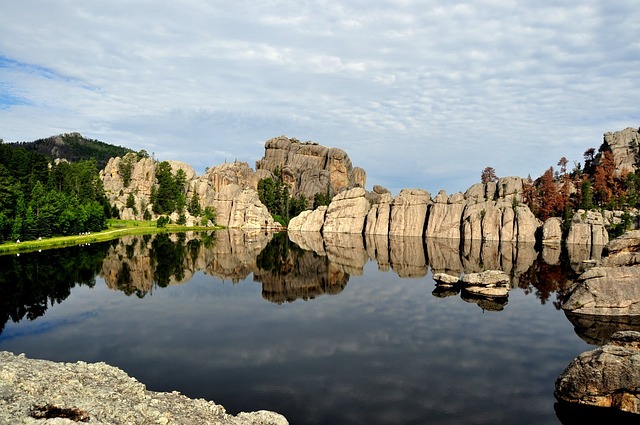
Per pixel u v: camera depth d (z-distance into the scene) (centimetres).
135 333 4284
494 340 4166
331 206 19762
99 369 2664
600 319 4938
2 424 1695
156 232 16662
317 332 4406
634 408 2580
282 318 4972
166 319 4856
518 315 5125
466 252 11975
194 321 4791
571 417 2606
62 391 2169
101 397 2181
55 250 10038
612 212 14675
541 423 2531
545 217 16338
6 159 13412
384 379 3181
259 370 3338
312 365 3456
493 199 18162
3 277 6919
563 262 9775
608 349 2778
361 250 12394
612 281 5256
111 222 18025
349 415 2609
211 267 8800
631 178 16288
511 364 3512
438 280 6912
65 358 3528
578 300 5256
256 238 15850
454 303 5784
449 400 2836
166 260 9438
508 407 2739
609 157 18550
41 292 6038
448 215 16700
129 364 3425
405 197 18088
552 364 3519
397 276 8000
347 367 3419
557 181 19025
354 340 4144
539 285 7106
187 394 2870
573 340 4162
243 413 2384
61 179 17062
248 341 4088
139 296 6003
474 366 3462
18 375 2273
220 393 2900
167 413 2136
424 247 13300
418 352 3803
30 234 11181
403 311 5328
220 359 3569
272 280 7488
